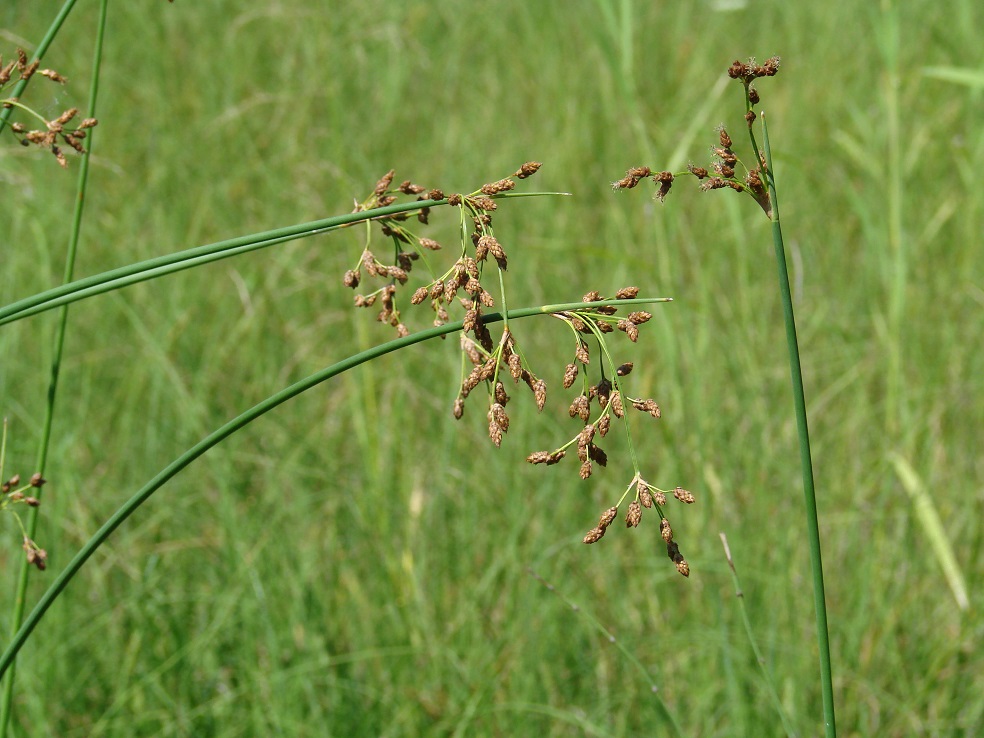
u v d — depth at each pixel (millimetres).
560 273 4316
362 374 3479
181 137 5363
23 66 1446
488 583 2924
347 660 2717
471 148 5266
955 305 4141
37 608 1377
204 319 4227
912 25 6094
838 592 3086
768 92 5832
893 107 3539
